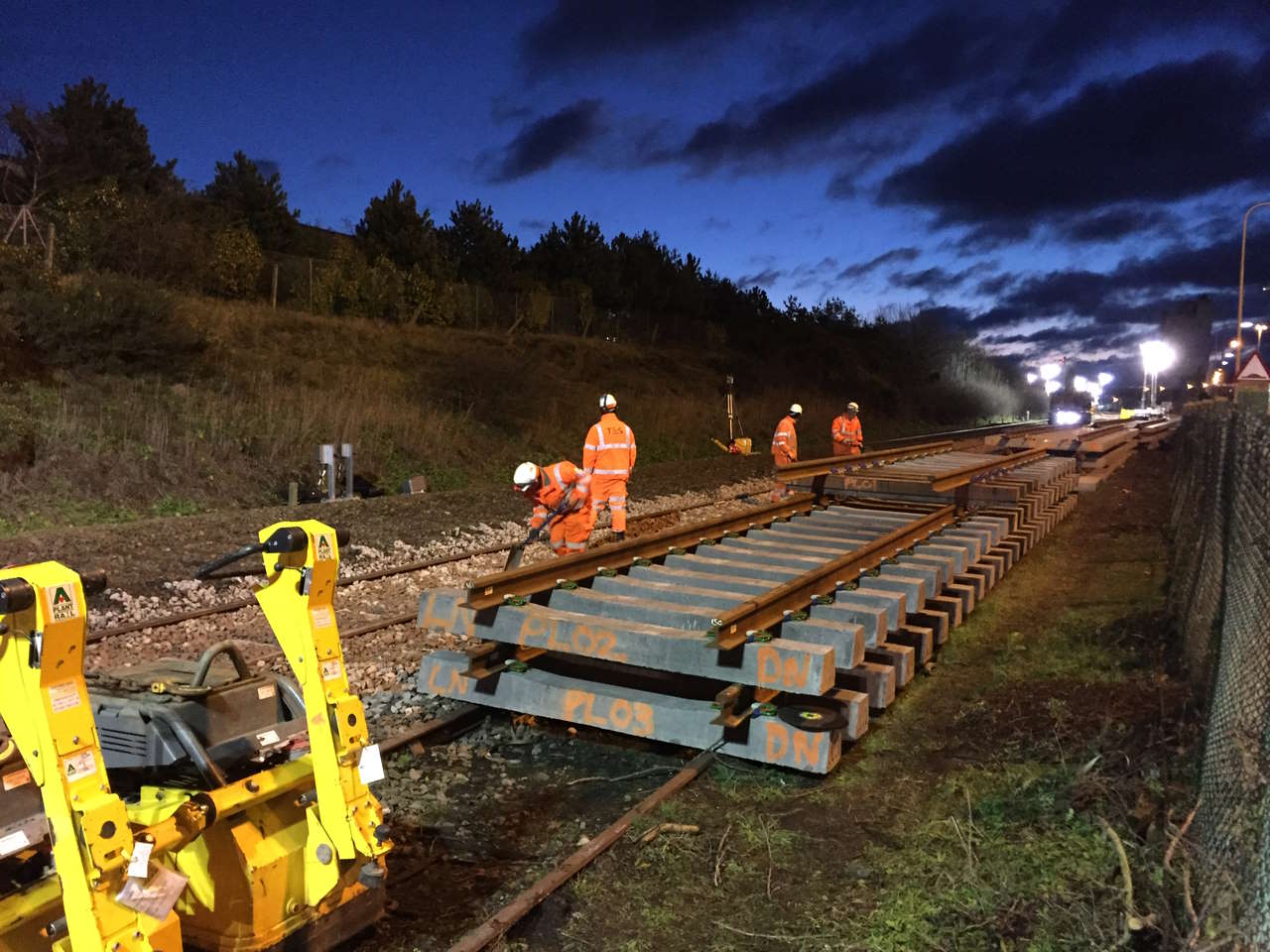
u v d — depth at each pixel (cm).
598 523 1433
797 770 545
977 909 381
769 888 417
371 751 321
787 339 4959
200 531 1129
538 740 598
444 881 420
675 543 827
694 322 4516
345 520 1258
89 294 1670
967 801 483
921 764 558
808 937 374
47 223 2128
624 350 3669
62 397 1465
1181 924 342
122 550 1016
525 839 464
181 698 324
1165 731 523
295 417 1714
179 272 2336
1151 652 711
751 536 942
